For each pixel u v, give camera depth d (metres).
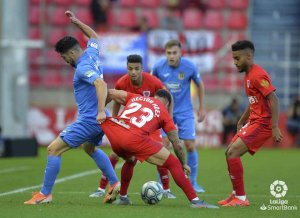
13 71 75.94
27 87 81.00
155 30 84.25
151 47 82.31
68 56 32.88
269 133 32.59
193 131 41.94
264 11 94.44
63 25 89.81
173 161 30.61
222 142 80.50
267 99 32.22
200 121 43.28
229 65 86.50
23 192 38.72
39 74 86.31
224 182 44.97
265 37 92.81
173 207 31.31
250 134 32.38
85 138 33.00
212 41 83.62
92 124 32.84
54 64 86.25
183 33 83.12
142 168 53.59
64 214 28.58
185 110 42.25
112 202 33.19
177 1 91.25
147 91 37.22
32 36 88.88
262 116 32.47
